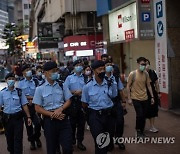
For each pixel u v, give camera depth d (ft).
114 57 72.28
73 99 25.54
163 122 35.06
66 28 100.94
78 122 26.30
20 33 244.63
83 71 27.37
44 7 160.66
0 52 296.51
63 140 18.72
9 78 22.44
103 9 69.97
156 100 30.09
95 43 84.43
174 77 41.98
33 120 26.63
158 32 43.65
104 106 19.83
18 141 22.34
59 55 112.78
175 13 41.96
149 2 46.39
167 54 41.68
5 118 22.49
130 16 53.72
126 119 37.88
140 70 27.86
